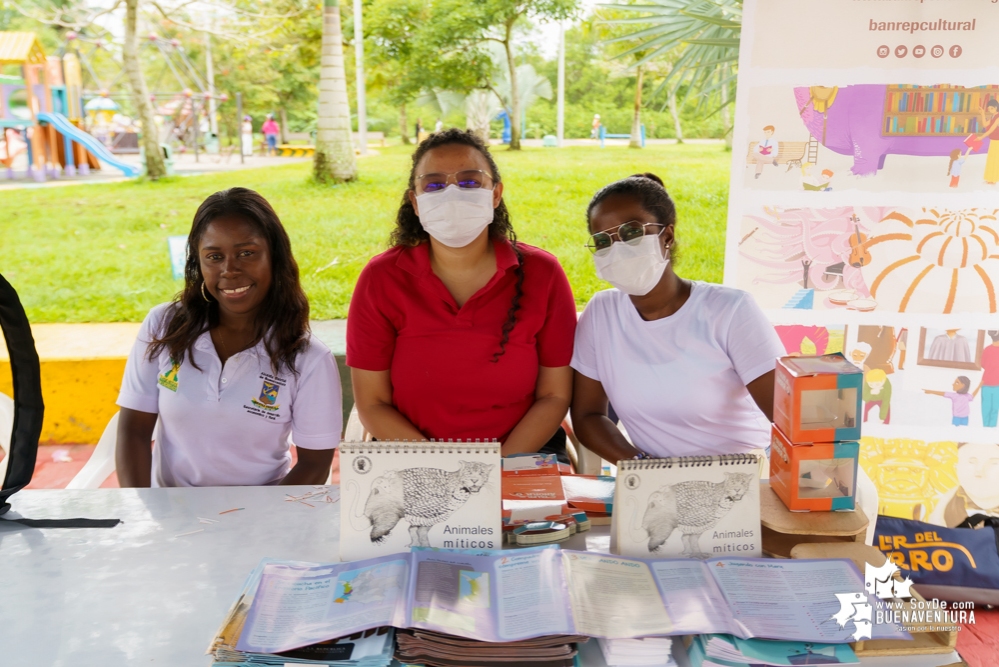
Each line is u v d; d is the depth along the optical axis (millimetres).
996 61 2420
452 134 2039
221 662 1172
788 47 2486
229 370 2029
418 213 2047
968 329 2613
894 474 2875
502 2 10789
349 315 2252
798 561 1414
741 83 2533
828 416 1493
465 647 1191
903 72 2463
